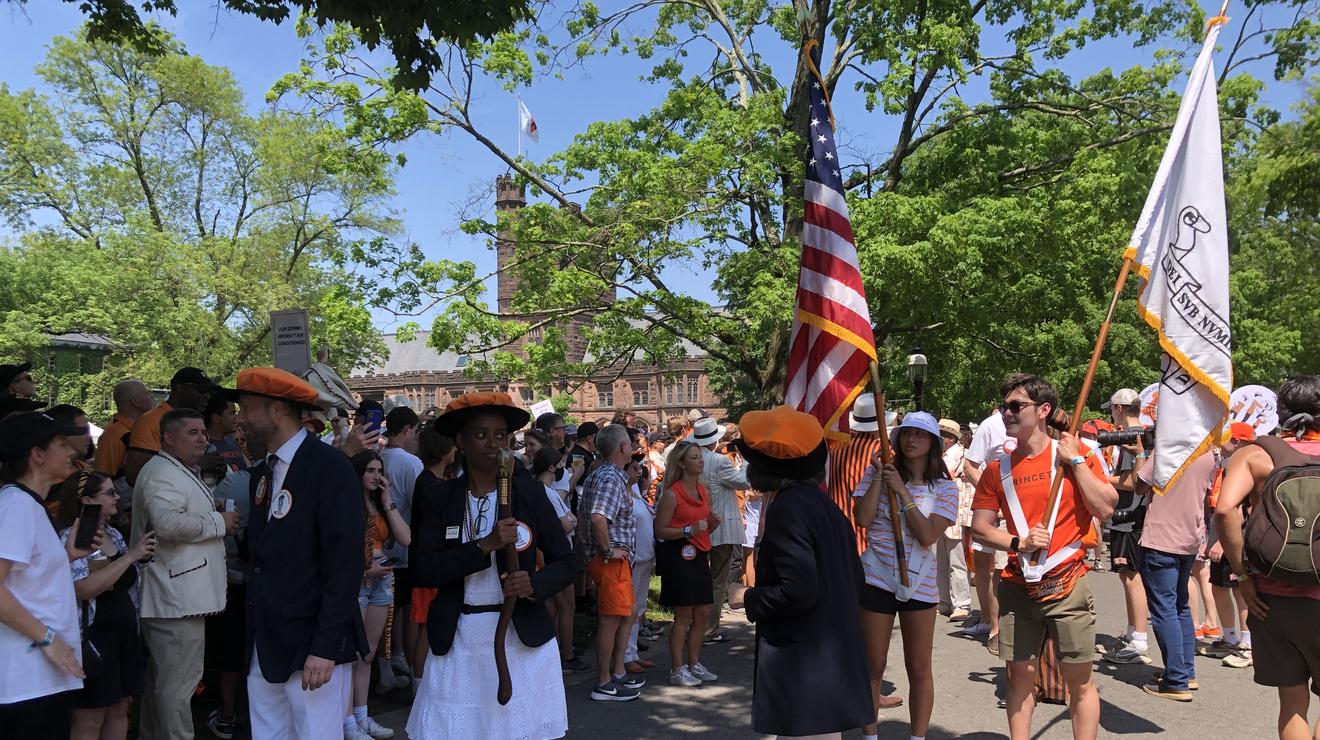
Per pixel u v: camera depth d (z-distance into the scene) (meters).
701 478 8.66
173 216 38.03
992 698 6.58
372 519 5.81
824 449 3.78
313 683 3.71
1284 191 20.70
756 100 17.69
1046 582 4.73
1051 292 19.09
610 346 18.78
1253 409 7.67
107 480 4.54
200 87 35.31
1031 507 4.84
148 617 4.90
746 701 6.68
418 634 6.55
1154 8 20.11
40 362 33.19
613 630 6.73
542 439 8.70
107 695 4.58
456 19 7.71
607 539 6.64
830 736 3.65
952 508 5.05
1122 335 26.45
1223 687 6.72
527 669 3.87
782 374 18.47
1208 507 7.82
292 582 3.86
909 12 17.47
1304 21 16.39
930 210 16.33
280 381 3.92
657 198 16.55
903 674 7.32
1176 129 5.59
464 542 3.85
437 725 3.80
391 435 7.12
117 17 8.70
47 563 3.86
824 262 5.84
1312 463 4.33
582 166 19.17
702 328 17.98
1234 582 6.40
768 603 3.57
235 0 8.17
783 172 17.59
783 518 3.61
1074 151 19.58
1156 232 5.73
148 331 33.00
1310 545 4.13
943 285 16.62
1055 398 4.94
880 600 5.05
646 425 14.41
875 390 5.09
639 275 18.02
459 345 17.91
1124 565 7.53
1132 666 7.39
